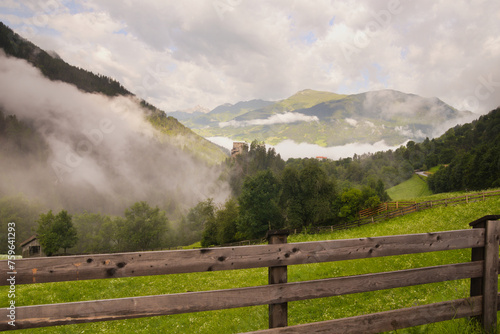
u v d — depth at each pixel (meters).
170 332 8.24
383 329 4.25
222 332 7.61
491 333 4.64
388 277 4.32
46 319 3.12
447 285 10.02
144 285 15.15
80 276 3.24
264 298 3.75
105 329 8.66
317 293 3.98
